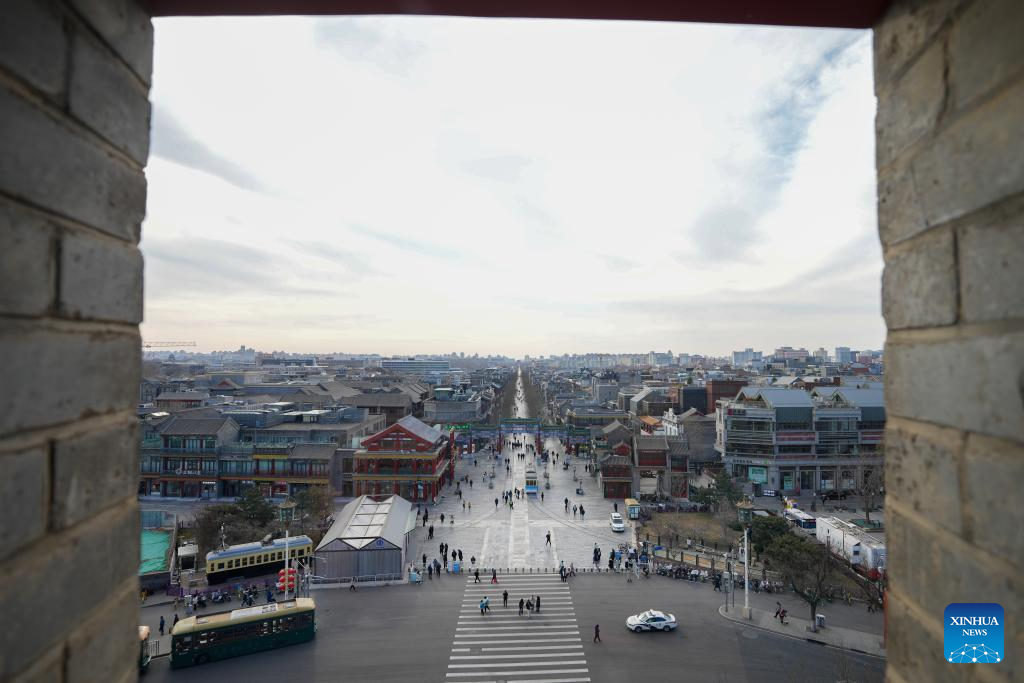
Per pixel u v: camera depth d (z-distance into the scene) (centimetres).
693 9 373
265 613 2753
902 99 354
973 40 280
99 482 308
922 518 329
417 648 2741
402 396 9762
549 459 8788
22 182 248
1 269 236
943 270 307
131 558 343
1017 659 245
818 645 2761
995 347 262
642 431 8988
